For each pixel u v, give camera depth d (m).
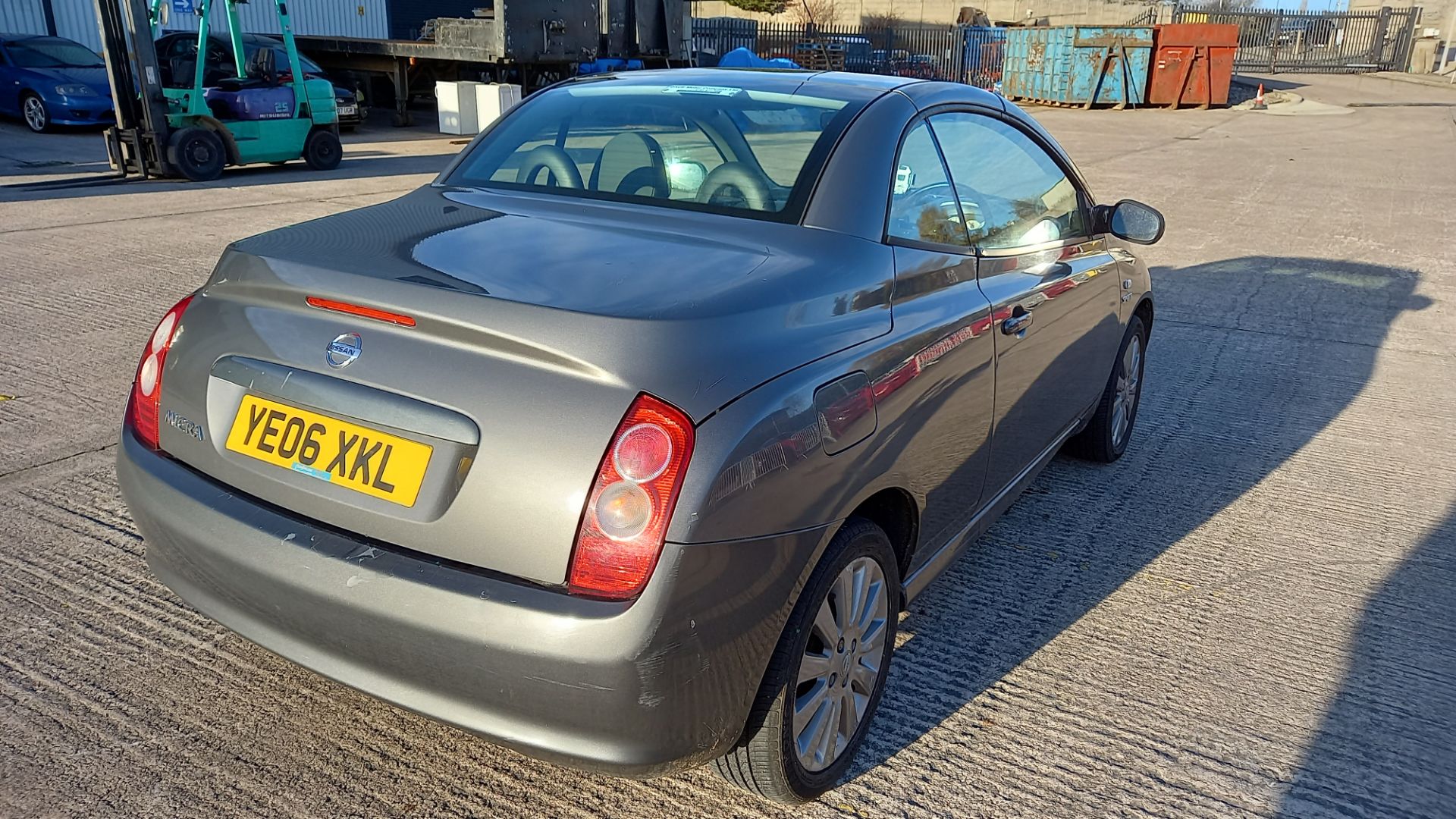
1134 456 4.75
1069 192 3.82
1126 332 4.34
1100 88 27.02
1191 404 5.48
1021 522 4.00
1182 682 2.97
